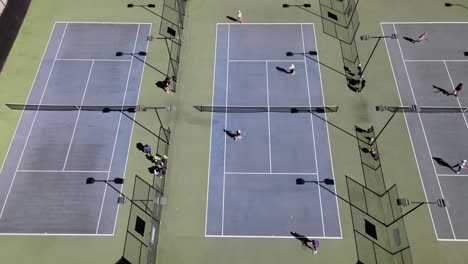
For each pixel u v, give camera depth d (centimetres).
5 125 3141
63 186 2884
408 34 3631
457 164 2953
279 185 2897
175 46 3588
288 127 3148
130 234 2709
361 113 3203
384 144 3055
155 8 3838
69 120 3175
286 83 3366
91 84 3362
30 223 2739
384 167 2955
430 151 3022
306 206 2808
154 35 3644
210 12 3822
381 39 3600
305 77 3397
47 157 3003
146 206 2805
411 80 3362
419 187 2869
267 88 3344
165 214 2780
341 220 2747
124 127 3148
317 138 3091
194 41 3628
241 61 3503
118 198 2823
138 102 3266
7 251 2634
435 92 3294
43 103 3253
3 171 2933
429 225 2717
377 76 3394
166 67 3459
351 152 3020
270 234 2706
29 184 2888
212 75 3419
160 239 2686
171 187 2889
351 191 2858
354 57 3500
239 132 3052
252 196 2855
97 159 2998
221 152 3041
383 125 3147
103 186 2888
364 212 2775
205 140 3092
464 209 2772
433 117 3172
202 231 2719
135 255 2636
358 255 2617
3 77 3384
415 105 3164
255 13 3806
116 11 3816
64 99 3278
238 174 2947
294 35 3650
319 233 2703
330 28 3681
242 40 3631
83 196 2848
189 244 2670
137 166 2969
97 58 3512
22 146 3047
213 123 3172
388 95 3288
